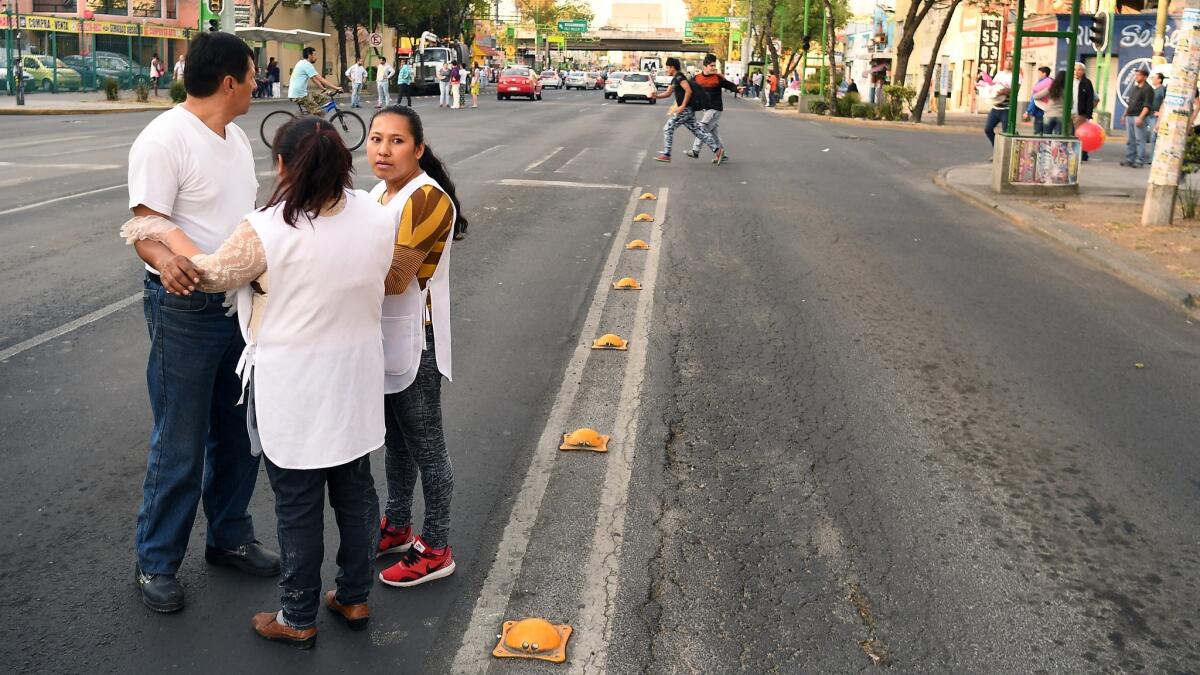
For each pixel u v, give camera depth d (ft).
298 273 10.91
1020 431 19.69
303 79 67.77
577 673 11.61
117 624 12.30
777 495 16.43
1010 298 30.60
